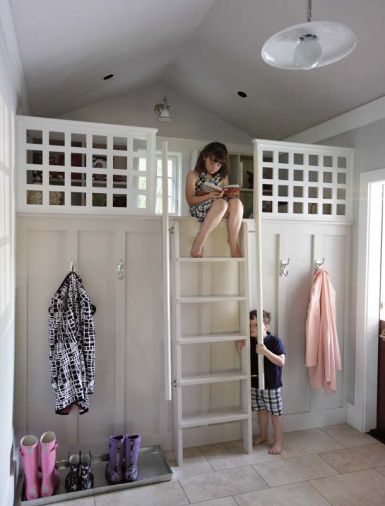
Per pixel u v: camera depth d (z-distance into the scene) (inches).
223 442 119.0
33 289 101.6
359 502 92.7
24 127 99.0
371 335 127.0
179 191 171.8
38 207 100.2
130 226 108.0
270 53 69.5
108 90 151.6
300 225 125.4
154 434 112.3
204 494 94.5
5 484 79.2
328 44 67.6
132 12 95.8
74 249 103.7
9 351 87.0
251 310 120.2
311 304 122.8
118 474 96.7
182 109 172.2
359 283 128.6
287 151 122.6
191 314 115.3
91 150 104.3
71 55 106.3
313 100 134.6
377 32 97.9
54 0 77.2
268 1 102.4
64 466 102.7
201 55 138.9
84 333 99.8
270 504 91.4
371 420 127.3
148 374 111.3
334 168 128.7
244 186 183.0
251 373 116.6
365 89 118.3
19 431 101.1
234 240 111.8
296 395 127.2
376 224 126.6
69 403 96.8
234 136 179.0
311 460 109.8
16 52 89.4
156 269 111.0
